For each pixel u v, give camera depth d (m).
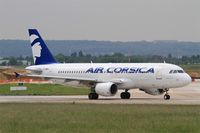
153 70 155.50
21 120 88.81
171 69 154.50
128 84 159.00
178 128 76.38
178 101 144.00
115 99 159.00
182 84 153.50
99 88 155.50
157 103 133.25
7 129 76.75
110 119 88.94
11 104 131.12
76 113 100.81
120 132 72.94
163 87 155.88
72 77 166.25
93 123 83.31
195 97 168.62
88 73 166.38
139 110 106.50
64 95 186.88
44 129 76.69
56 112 103.62
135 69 158.00
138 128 76.69
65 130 75.25
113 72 161.25
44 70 176.62
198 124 80.44
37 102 141.38
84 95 187.12
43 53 180.62
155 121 85.12
